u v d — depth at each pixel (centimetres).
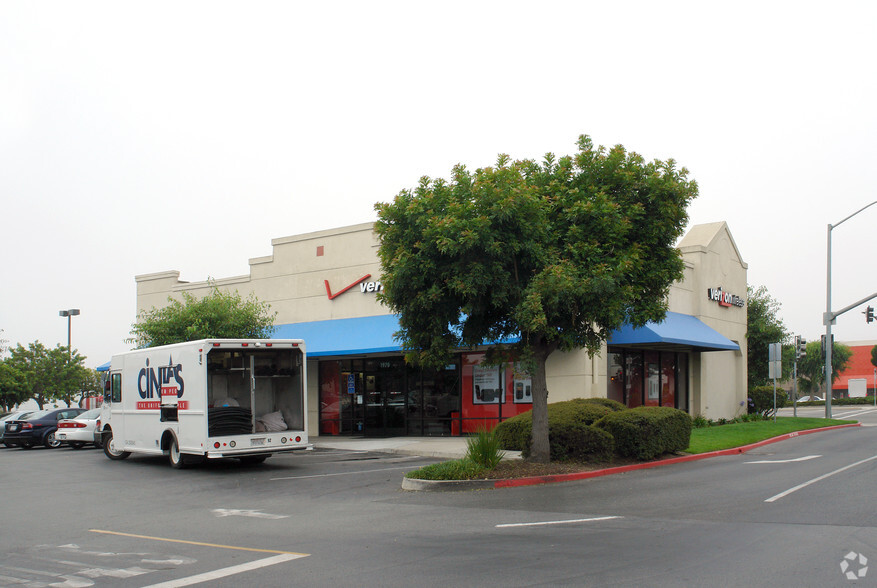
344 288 2864
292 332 2923
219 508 1262
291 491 1460
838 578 690
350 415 2919
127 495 1459
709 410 3059
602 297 1485
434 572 751
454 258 1483
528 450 1762
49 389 4609
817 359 8662
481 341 1672
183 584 735
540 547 855
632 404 2659
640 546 846
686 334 2622
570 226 1542
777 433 2558
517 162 1662
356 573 757
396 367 2831
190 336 2642
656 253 1642
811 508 1088
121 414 2159
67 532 1063
